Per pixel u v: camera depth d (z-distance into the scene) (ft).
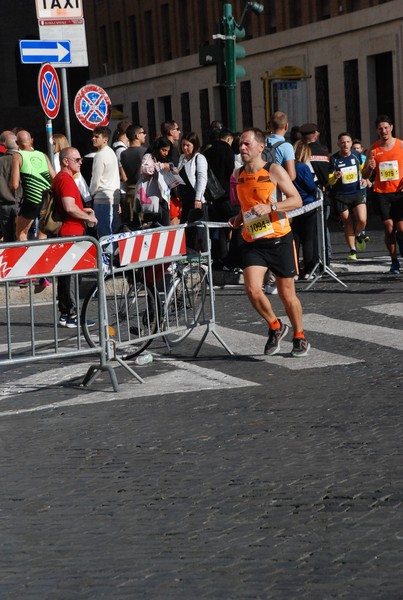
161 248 49.96
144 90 253.65
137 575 24.80
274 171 48.67
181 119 239.91
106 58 272.92
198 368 48.39
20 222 75.25
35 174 74.69
